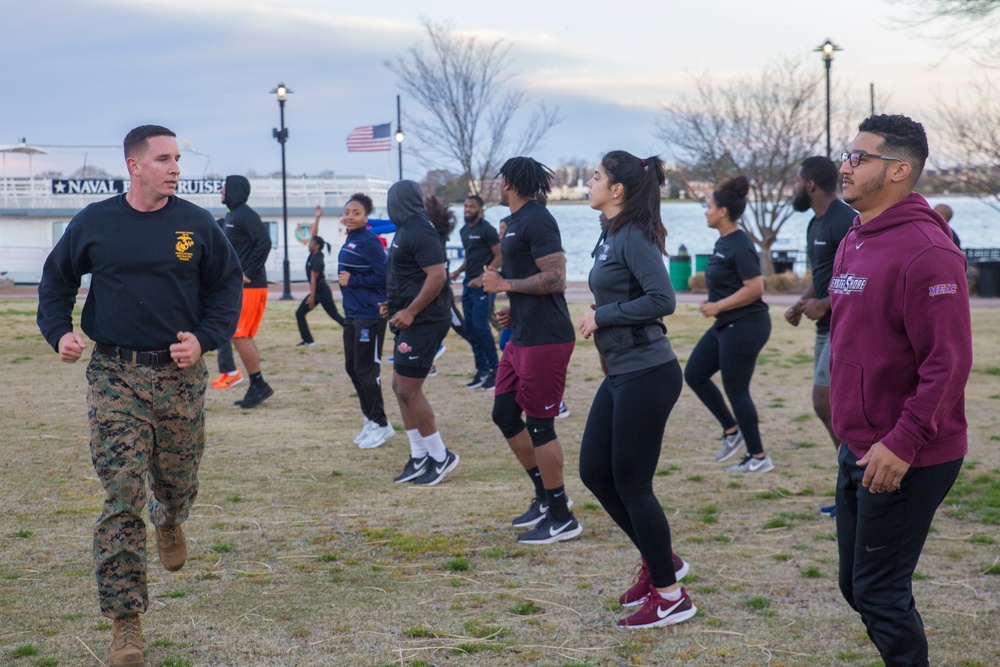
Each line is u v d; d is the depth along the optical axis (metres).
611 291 3.90
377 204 34.00
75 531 4.95
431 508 5.56
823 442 7.53
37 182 32.28
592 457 3.95
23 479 6.06
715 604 4.05
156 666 3.35
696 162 29.06
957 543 4.87
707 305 6.41
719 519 5.37
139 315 3.52
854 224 3.08
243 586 4.20
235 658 3.44
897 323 2.81
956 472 2.86
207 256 3.68
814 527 5.21
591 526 5.23
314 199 32.91
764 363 12.20
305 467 6.59
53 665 3.33
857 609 3.09
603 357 3.93
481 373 10.29
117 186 32.84
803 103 28.59
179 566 4.02
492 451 7.21
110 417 3.45
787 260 29.69
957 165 24.67
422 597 4.10
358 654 3.49
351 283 7.11
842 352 2.97
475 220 10.10
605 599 4.11
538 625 3.80
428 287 5.98
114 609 3.31
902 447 2.68
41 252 32.16
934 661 3.45
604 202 3.91
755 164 28.50
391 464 6.73
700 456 7.04
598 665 3.43
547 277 4.75
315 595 4.11
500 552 4.73
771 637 3.69
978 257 27.73
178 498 3.78
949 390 2.67
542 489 5.19
